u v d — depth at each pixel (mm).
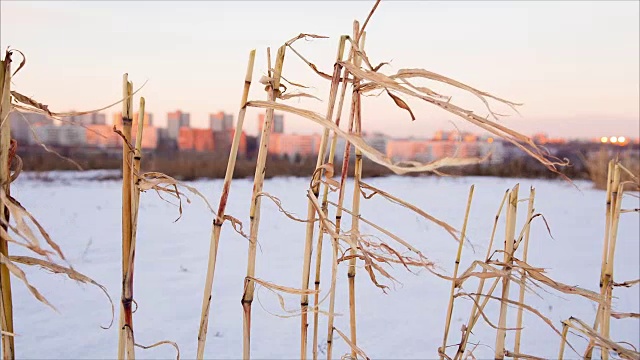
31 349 3166
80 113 880
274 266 5609
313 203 1111
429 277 5207
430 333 3686
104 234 7066
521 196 13922
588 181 17594
